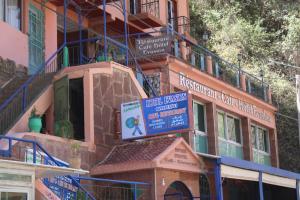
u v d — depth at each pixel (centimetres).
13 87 1595
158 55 1938
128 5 2395
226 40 3569
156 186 1373
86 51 2230
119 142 1547
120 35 2194
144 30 2394
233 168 1639
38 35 1928
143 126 1517
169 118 1491
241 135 2536
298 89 2680
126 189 1398
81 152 1420
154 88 1925
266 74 3347
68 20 2155
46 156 1145
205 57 2369
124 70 1633
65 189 1210
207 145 2205
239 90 2450
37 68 1891
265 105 2731
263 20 3859
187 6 2905
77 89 1565
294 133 3153
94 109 1499
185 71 2053
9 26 1750
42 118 1528
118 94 1595
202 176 1669
